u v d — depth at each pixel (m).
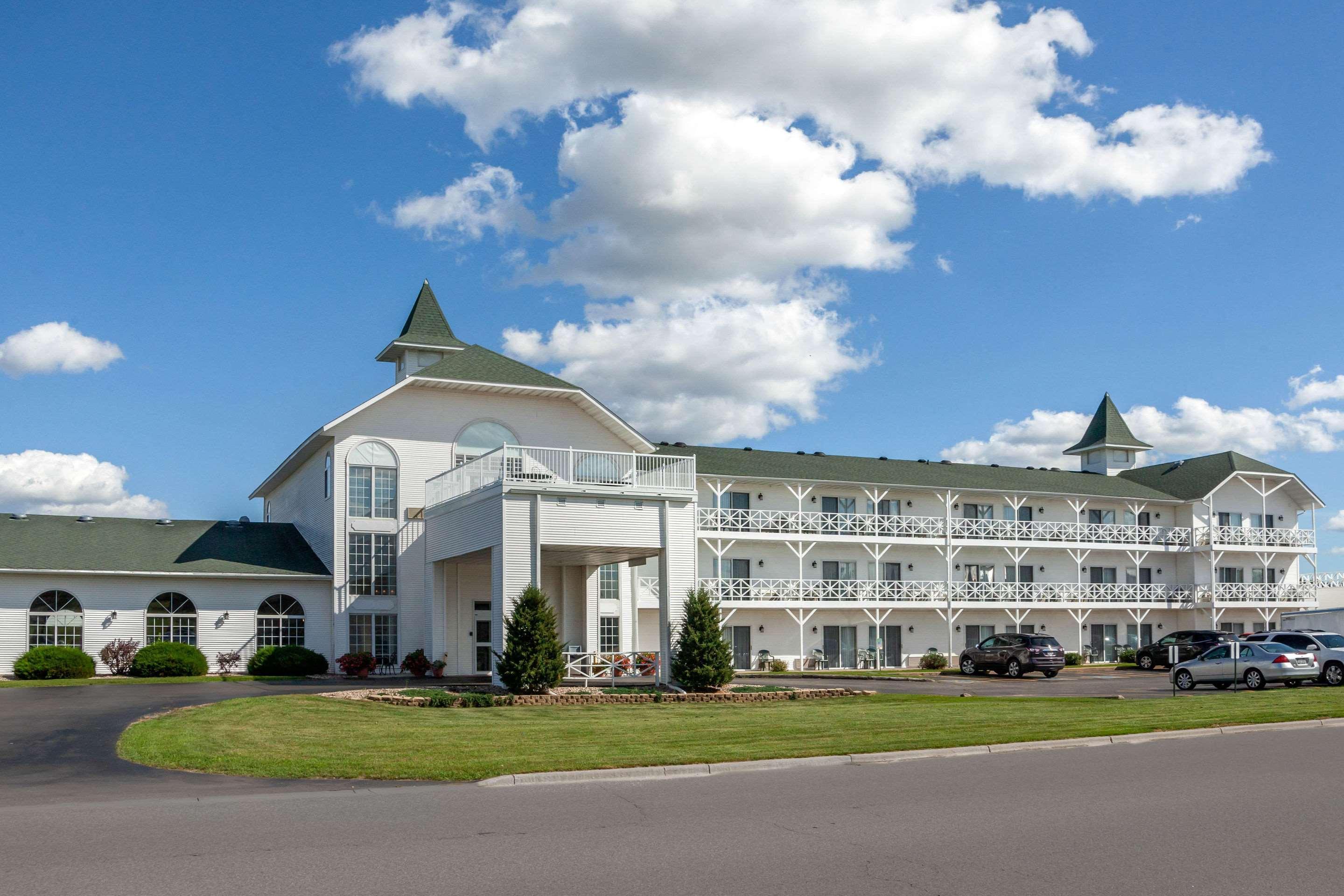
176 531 38.16
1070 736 18.25
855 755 16.05
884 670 46.44
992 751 17.14
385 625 36.22
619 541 29.78
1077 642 53.16
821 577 48.06
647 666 31.86
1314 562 58.41
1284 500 59.94
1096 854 9.55
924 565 50.50
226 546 37.62
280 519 44.72
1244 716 21.34
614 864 9.16
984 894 8.27
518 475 30.00
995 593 50.34
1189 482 57.59
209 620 35.28
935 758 16.53
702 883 8.53
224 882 8.52
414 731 18.89
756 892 8.30
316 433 36.22
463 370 37.47
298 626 36.06
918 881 8.64
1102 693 31.09
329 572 36.56
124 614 34.47
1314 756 16.09
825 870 8.98
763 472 46.28
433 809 11.87
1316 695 26.72
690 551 30.75
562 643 29.33
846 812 11.55
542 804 12.18
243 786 13.73
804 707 24.19
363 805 12.10
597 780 14.27
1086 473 59.22
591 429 39.25
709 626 28.91
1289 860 9.34
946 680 38.47
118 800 12.56
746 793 12.92
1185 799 12.30
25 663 32.28
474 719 21.19
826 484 47.31
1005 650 41.16
